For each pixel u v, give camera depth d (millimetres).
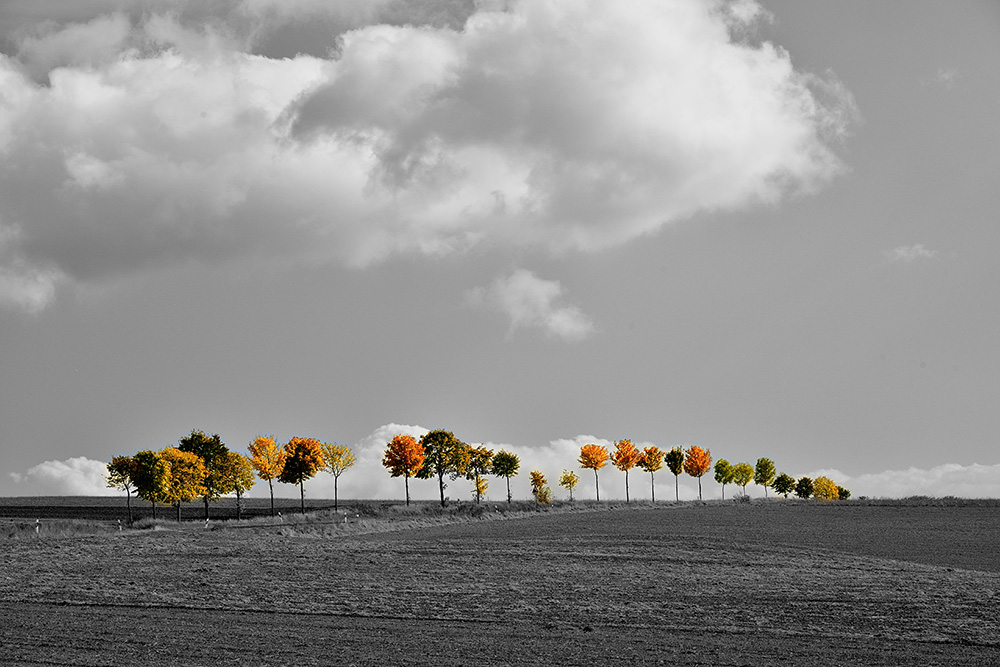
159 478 119750
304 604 46750
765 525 96812
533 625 41688
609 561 64500
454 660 34594
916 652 36625
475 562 63125
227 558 64875
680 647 37125
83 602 47219
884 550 75375
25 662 33750
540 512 118812
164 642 37406
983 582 54500
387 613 44406
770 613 44469
